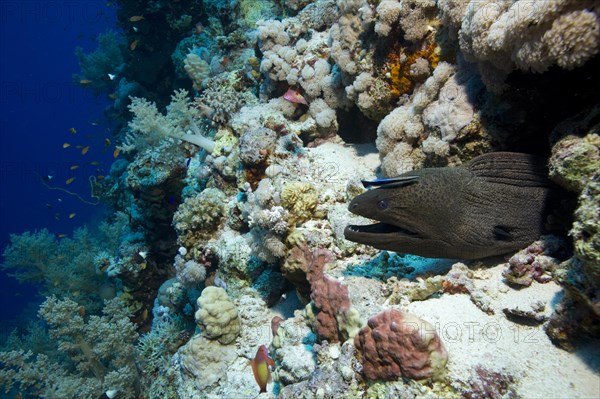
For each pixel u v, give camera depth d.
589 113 0.51
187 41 1.96
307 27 1.33
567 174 0.47
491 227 0.57
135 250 1.53
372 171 0.98
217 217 1.14
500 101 0.64
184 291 1.20
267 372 0.61
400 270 0.63
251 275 0.97
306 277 0.75
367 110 1.02
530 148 0.67
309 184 0.84
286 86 1.29
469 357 0.45
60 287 2.02
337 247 0.75
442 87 0.75
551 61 0.48
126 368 1.16
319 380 0.52
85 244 2.37
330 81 1.14
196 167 1.38
